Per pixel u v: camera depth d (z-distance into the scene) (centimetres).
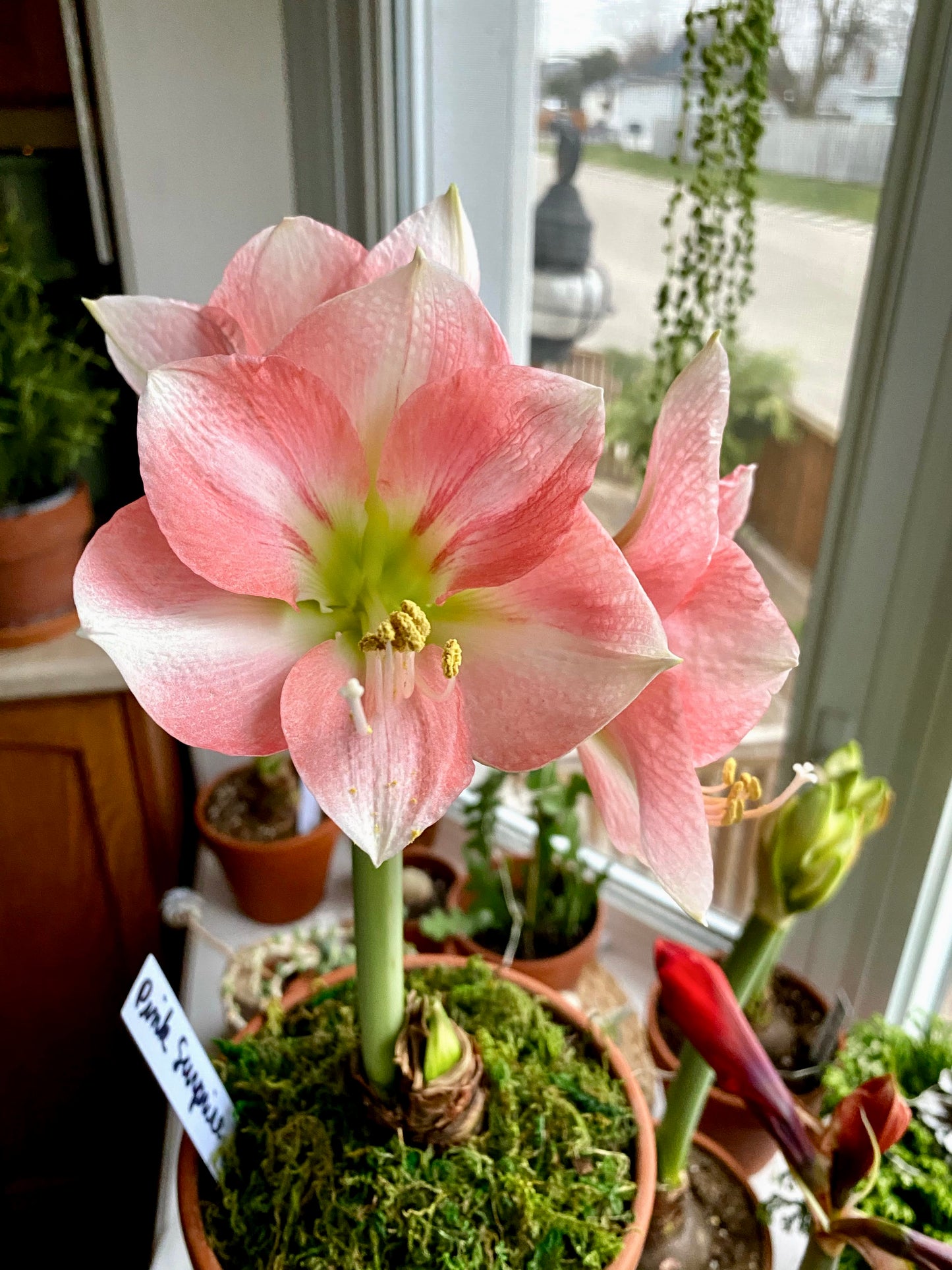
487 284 77
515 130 71
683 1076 47
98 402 78
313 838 74
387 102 68
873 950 65
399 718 32
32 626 75
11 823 79
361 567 35
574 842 70
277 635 34
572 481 30
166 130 71
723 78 59
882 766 61
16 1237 99
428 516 33
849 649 61
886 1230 39
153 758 80
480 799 72
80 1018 90
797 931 70
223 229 75
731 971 47
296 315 36
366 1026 44
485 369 30
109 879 83
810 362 62
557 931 73
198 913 70
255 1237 43
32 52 72
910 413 54
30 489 75
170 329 35
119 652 30
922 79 49
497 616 34
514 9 67
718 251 59
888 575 57
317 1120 47
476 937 73
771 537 69
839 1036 60
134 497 92
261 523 31
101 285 84
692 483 34
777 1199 52
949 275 50
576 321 76
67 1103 94
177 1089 43
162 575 32
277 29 70
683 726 35
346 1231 43
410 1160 44
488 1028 52
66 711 76
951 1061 53
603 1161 45
